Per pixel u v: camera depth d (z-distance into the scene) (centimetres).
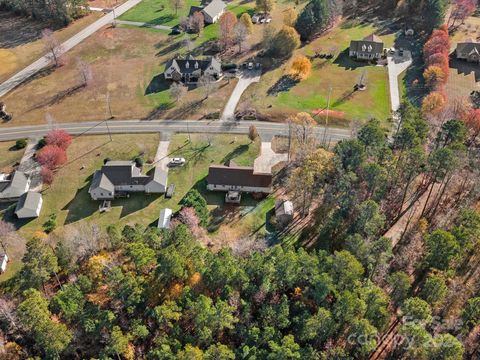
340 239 11006
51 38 18938
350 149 11875
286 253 9400
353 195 11156
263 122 15900
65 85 18025
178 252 9288
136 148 14812
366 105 16625
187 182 13588
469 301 8500
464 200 11869
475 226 9831
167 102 16950
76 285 9100
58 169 14012
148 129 15662
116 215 12556
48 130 15700
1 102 17100
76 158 14438
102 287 9212
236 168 13138
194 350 7831
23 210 12306
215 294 9175
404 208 12156
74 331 8544
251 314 8881
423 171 12331
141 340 8619
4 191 12900
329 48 19725
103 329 8481
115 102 17012
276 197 13062
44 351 8606
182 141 15112
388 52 19650
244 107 16338
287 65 18962
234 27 19838
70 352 8494
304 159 12694
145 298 8938
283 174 13762
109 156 14488
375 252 9556
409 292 9856
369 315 8500
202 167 14088
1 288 10531
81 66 17725
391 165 11644
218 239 11800
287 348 7794
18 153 14712
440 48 18075
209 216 12544
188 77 18075
